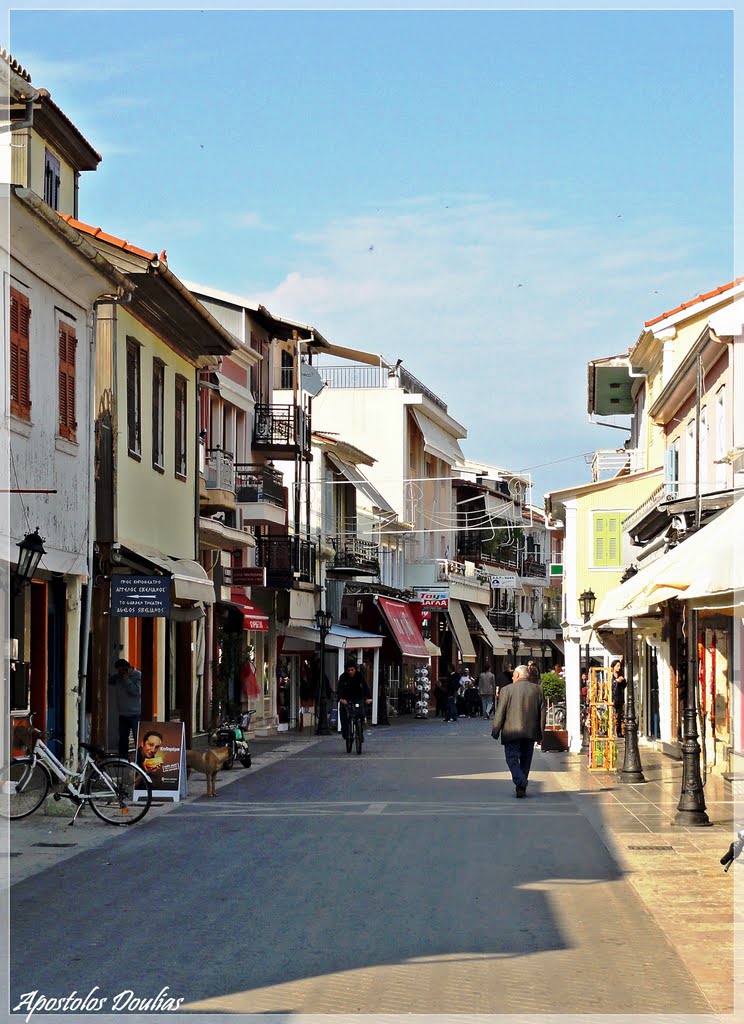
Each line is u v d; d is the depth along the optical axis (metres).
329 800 20.09
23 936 9.79
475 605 78.56
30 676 20.55
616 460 46.91
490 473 87.69
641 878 12.54
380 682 56.03
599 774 25.06
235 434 40.41
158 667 27.86
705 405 27.09
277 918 10.51
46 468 20.58
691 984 8.41
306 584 47.41
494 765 27.58
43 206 18.59
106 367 23.86
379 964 8.94
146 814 17.39
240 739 26.69
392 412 70.31
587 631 32.22
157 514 27.28
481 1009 7.81
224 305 41.72
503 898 11.45
